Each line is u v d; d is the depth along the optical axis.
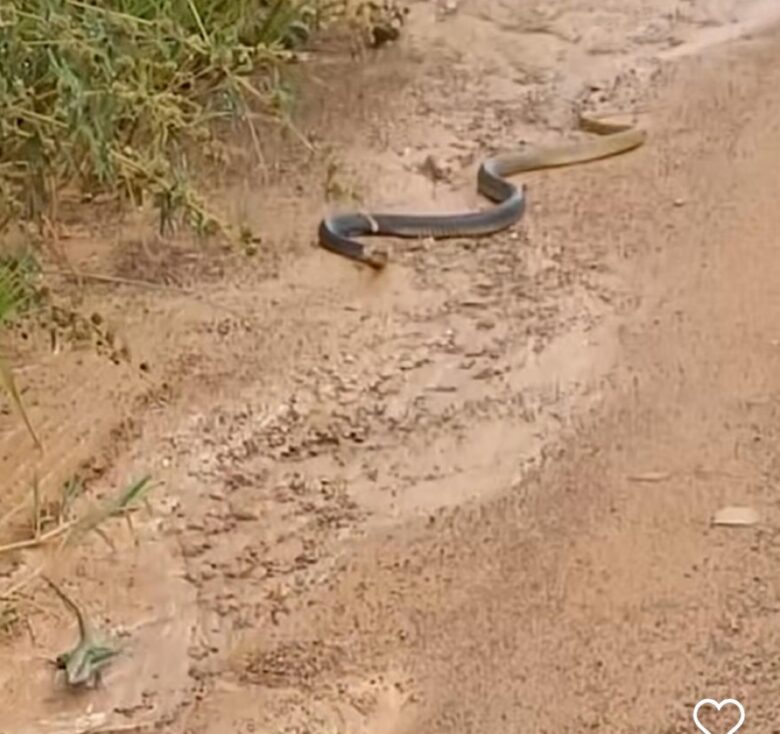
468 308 15.16
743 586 11.09
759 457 12.62
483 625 10.91
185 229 16.08
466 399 13.70
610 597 11.08
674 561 11.42
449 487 12.53
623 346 14.45
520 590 11.23
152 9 14.35
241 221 16.45
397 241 16.44
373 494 12.46
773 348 14.26
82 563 11.65
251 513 12.24
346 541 11.91
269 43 16.81
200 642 10.93
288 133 18.14
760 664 10.35
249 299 15.22
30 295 12.79
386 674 10.53
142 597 11.34
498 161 17.80
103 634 10.95
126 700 10.44
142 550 11.80
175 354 14.26
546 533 11.85
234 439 13.13
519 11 22.69
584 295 15.34
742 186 17.34
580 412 13.45
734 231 16.41
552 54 21.28
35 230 14.16
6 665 10.70
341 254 15.98
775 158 17.94
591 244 16.30
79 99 11.51
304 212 16.86
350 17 20.08
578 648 10.61
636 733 9.82
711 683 10.21
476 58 21.08
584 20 22.38
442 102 19.75
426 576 11.46
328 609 11.20
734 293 15.23
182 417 13.38
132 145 12.87
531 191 17.53
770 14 22.45
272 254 16.02
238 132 17.88
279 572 11.59
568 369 14.11
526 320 14.93
